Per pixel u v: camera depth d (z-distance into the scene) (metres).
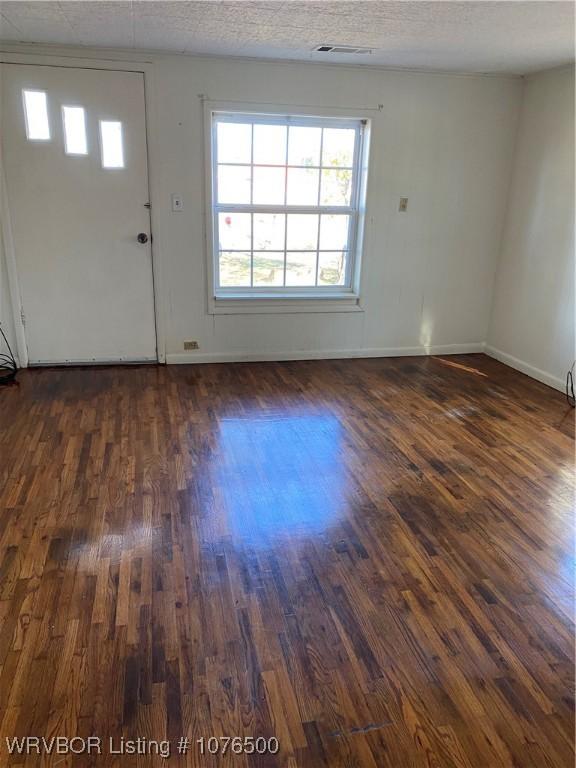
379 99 4.07
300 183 4.24
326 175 4.27
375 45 3.34
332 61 3.83
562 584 2.00
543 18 2.72
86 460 2.80
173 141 3.88
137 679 1.57
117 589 1.91
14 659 1.62
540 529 2.33
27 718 1.45
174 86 3.76
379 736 1.43
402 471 2.79
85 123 3.73
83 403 3.54
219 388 3.88
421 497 2.56
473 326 4.86
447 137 4.28
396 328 4.71
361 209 4.33
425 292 4.66
